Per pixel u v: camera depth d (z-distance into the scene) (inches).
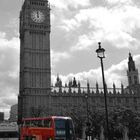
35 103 6924.2
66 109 6894.7
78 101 7519.7
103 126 4480.8
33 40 7308.1
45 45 7357.3
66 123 1868.8
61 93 7381.9
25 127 2110.0
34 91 6993.1
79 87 7652.6
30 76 7066.9
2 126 2130.9
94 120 4635.8
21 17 7815.0
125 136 4224.9
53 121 1847.9
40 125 1951.3
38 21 7411.4
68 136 1846.7
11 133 2132.1
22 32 7598.4
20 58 7741.1
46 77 7170.3
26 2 7455.7
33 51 7234.3
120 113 4544.8
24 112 6840.6
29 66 7111.2
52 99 7273.6
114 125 4453.7
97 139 4729.3
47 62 7268.7
